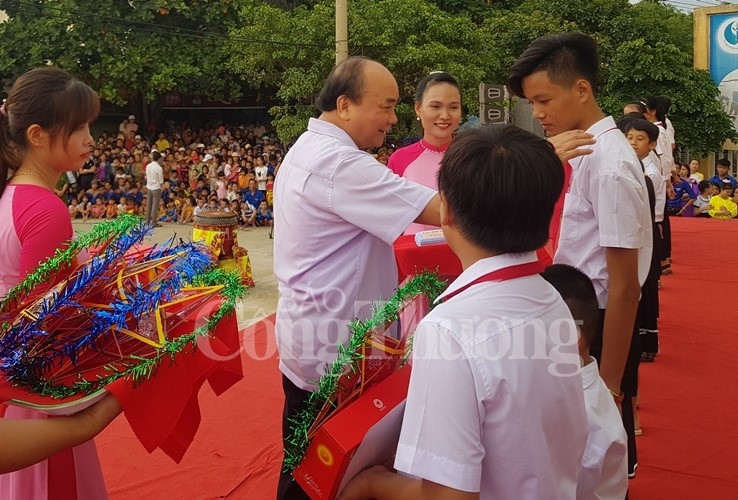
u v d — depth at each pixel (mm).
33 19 13320
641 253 2162
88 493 1974
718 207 10094
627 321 2049
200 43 13742
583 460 1683
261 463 2979
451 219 1317
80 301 1528
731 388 3648
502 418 1223
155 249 1756
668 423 3254
